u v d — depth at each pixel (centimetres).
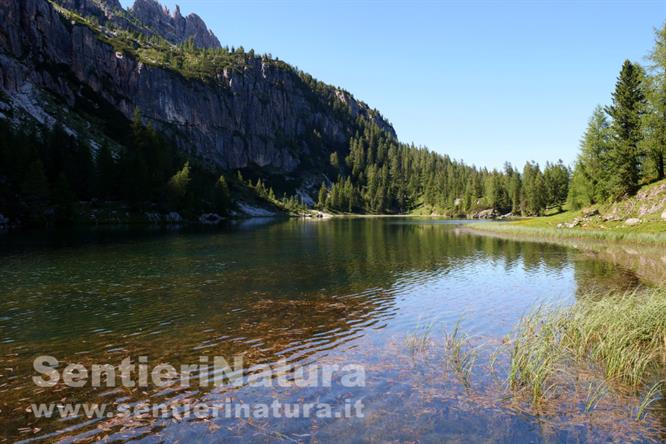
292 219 15888
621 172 6812
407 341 1548
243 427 931
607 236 5659
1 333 1652
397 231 8556
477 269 3366
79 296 2323
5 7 15638
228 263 3644
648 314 1473
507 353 1401
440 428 923
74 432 912
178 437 893
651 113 6550
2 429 923
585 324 1464
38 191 7838
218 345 1509
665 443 860
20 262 3544
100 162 9588
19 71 13925
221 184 13888
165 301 2216
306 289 2555
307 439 882
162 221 9862
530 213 16075
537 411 996
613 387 1125
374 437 888
